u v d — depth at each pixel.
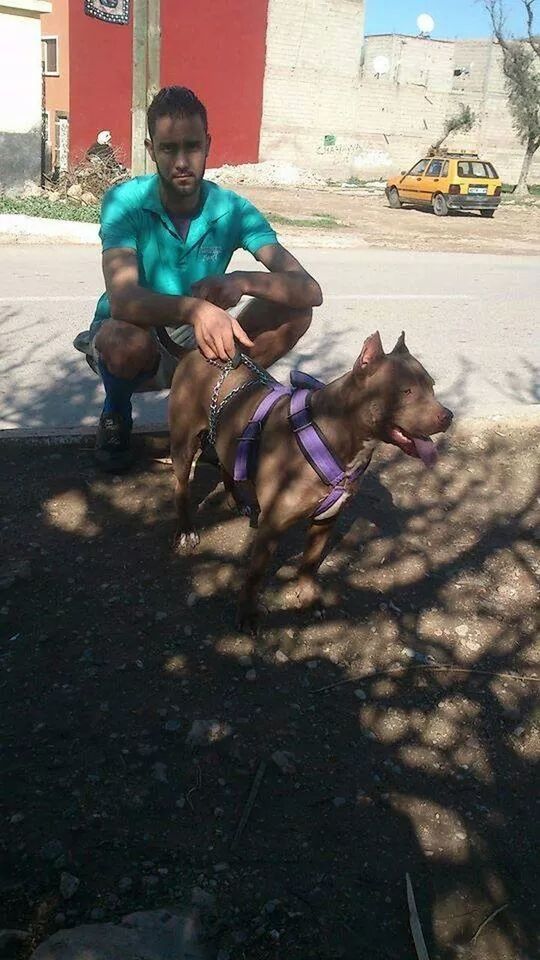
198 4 29.23
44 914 2.11
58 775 2.50
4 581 3.31
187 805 2.44
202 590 3.41
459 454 4.89
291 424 2.85
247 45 31.20
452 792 2.59
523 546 4.02
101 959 1.97
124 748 2.61
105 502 3.99
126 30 26.25
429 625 3.37
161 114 3.21
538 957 2.16
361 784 2.58
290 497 2.88
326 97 34.47
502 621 3.45
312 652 3.14
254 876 2.24
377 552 3.83
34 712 2.73
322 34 33.25
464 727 2.86
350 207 22.88
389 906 2.21
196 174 3.34
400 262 12.70
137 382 3.98
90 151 16.86
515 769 2.72
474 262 13.34
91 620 3.18
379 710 2.89
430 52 38.16
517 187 34.69
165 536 3.77
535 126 33.09
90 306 7.92
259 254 3.63
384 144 37.22
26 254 10.73
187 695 2.85
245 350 3.81
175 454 3.47
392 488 4.43
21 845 2.27
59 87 25.83
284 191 27.31
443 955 2.12
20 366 5.98
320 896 2.21
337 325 7.96
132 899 2.15
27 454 4.38
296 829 2.40
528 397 6.08
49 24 25.59
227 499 4.06
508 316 9.00
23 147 13.99
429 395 2.68
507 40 37.53
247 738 2.69
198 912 2.12
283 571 3.59
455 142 39.53
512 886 2.32
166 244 3.58
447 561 3.83
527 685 3.10
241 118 32.16
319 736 2.74
